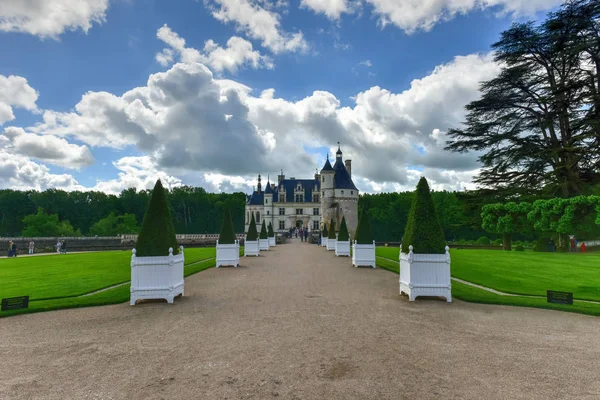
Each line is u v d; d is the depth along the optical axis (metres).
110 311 9.27
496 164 41.88
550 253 26.28
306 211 87.19
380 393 4.57
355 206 71.88
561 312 9.23
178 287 10.89
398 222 98.06
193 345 6.48
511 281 14.04
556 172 35.44
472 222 42.34
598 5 34.47
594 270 16.88
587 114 36.75
